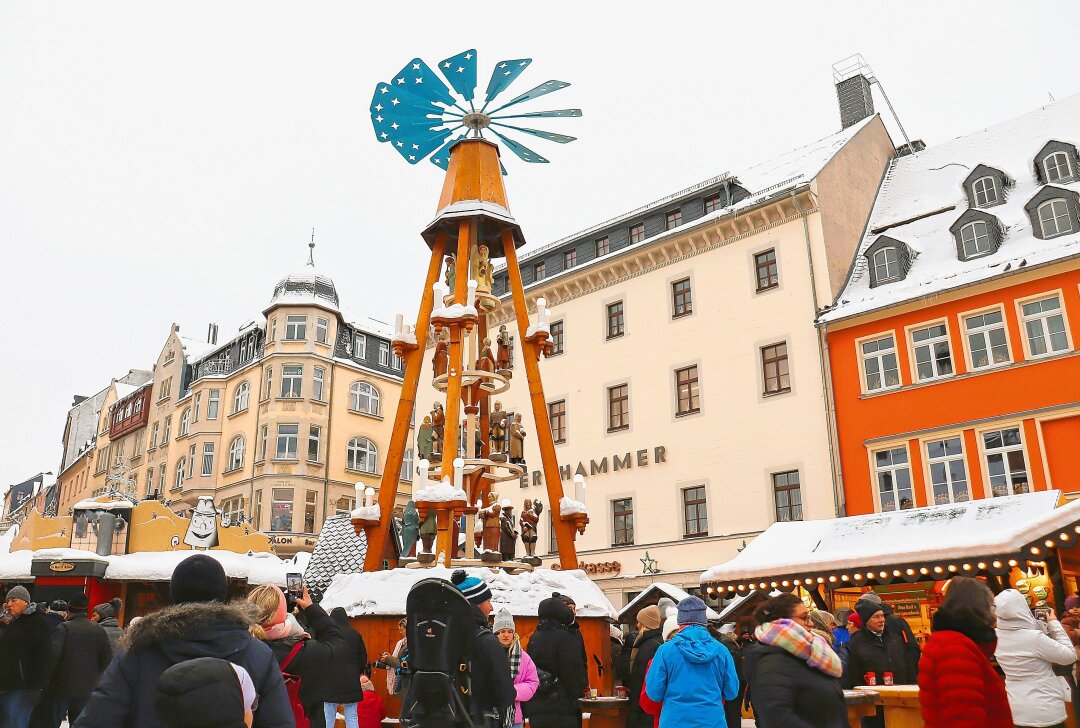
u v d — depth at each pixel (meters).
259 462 43.69
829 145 30.88
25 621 8.13
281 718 3.30
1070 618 8.21
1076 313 21.83
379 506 11.25
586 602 9.74
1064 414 21.44
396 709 8.82
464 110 13.27
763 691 4.48
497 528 11.23
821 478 25.08
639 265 31.11
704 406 28.19
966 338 23.48
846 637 10.52
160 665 3.14
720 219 28.69
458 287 11.82
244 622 3.34
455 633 5.67
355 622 9.25
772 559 16.88
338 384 46.06
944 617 4.76
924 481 23.33
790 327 26.81
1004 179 26.59
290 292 46.53
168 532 26.98
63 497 72.06
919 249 26.55
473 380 11.75
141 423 55.09
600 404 30.97
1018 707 5.94
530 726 6.79
